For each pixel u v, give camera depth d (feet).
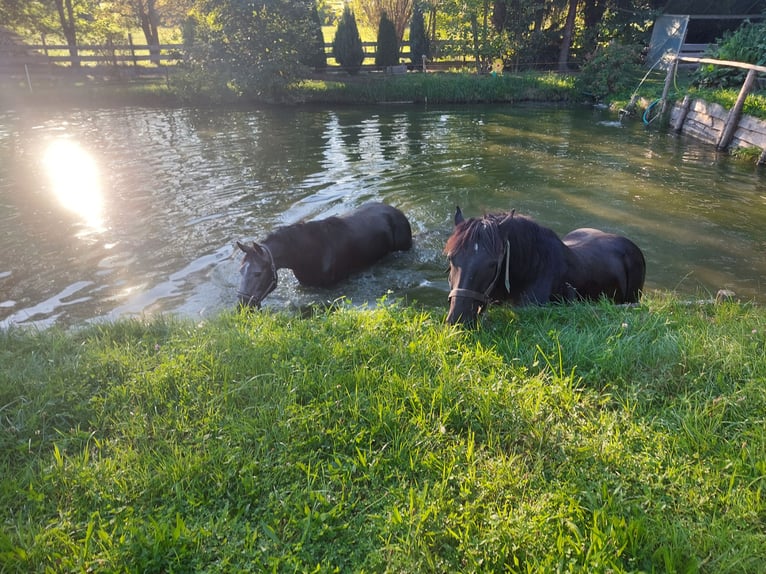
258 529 8.96
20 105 65.10
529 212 30.19
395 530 8.73
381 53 84.23
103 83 75.66
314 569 8.20
